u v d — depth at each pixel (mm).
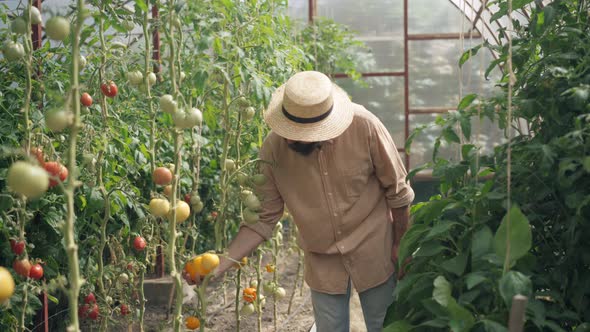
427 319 1652
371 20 6055
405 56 6055
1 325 2111
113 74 2209
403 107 6148
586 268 1557
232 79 2164
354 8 6047
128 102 2805
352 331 3088
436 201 1668
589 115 1447
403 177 2119
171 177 1670
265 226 2109
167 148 3018
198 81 1897
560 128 1643
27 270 1853
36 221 2391
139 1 1879
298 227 2123
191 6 1887
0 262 2266
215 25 2209
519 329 1244
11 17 2709
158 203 1642
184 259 1965
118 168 2662
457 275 1588
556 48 1766
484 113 1652
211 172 3666
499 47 1896
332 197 2051
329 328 2143
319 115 1894
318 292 2143
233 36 2160
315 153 2021
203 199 3822
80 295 2562
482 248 1493
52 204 2359
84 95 2057
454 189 1852
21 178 1136
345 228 2074
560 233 1634
